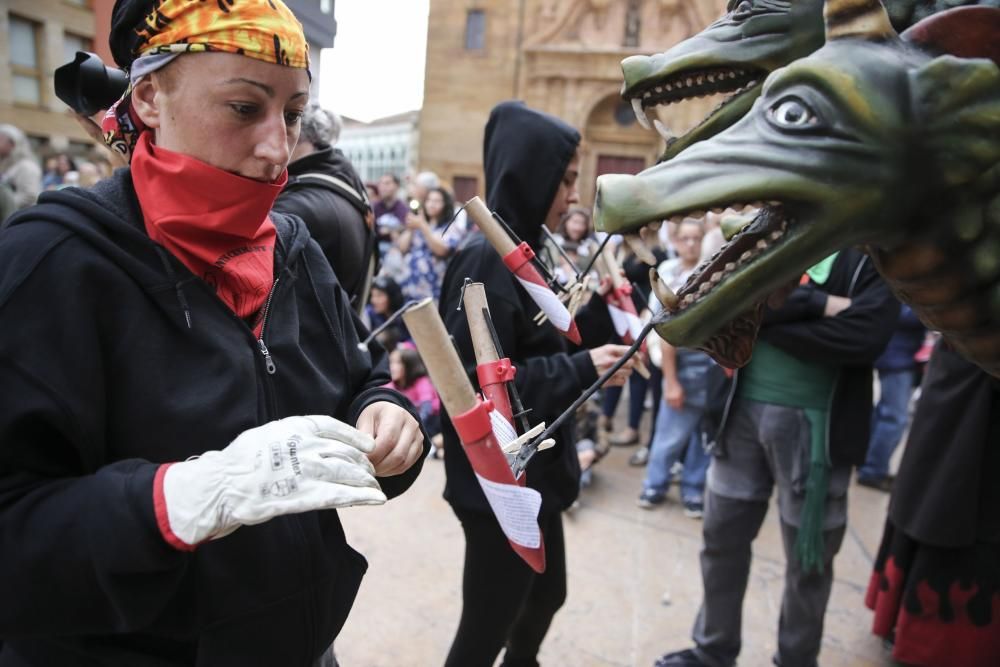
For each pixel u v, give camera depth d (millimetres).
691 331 882
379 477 1091
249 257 943
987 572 2055
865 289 1919
